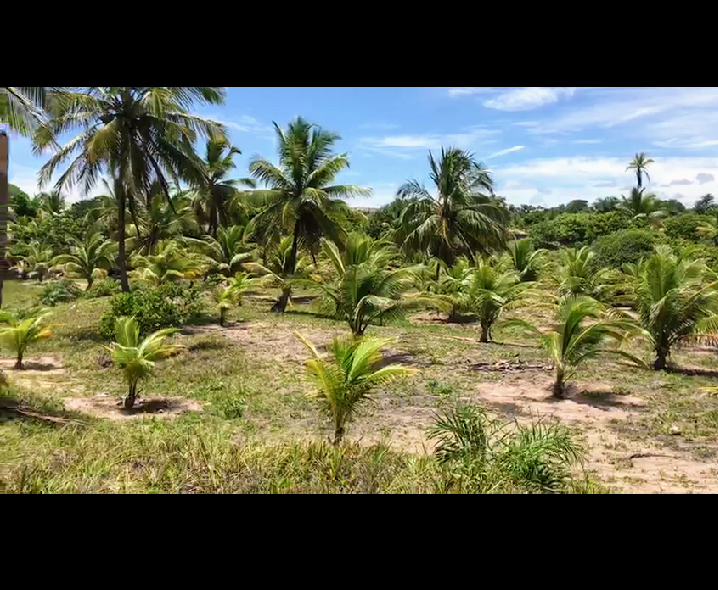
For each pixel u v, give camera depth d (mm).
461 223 24172
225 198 33094
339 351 7047
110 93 17469
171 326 16047
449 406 10086
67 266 31016
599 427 9016
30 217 49469
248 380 11781
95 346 14688
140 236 33875
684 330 13797
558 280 25906
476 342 17375
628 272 27031
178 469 4980
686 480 6418
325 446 5711
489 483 4719
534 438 5617
